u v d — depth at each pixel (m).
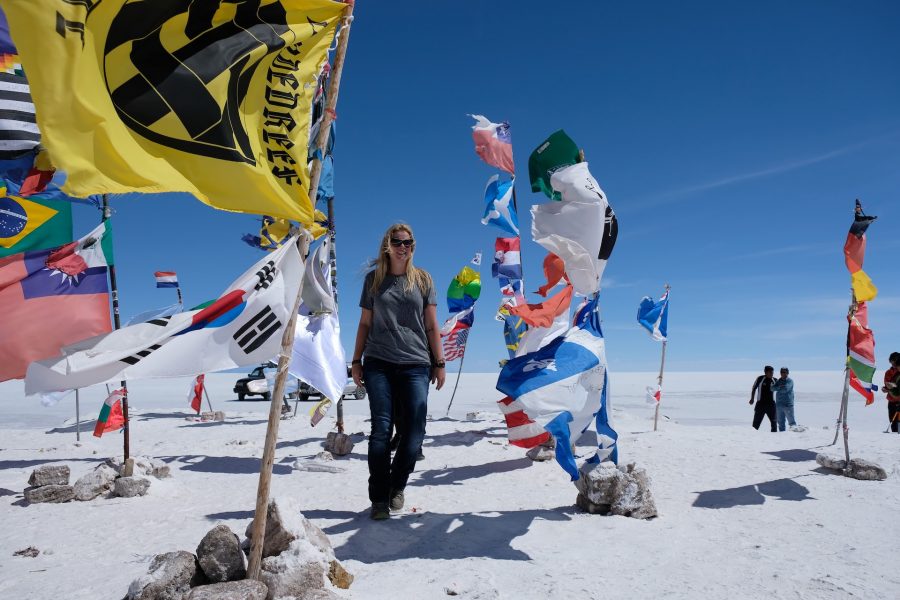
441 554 3.18
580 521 3.88
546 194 4.21
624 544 3.35
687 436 8.05
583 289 3.89
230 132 2.08
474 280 10.40
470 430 9.09
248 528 2.79
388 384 3.97
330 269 6.71
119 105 1.88
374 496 3.89
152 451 7.70
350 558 3.14
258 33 2.15
